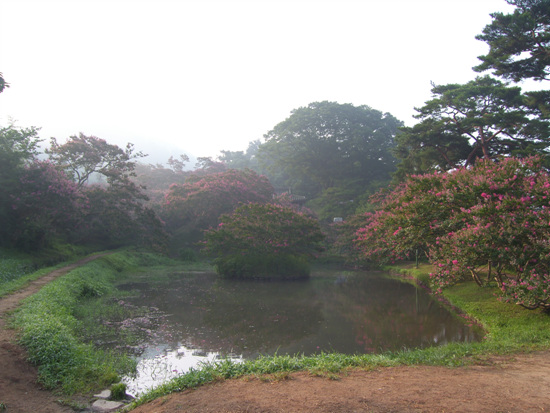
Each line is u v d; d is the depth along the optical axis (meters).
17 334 7.95
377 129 55.59
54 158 27.89
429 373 6.01
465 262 10.39
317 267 33.16
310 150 54.69
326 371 6.06
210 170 56.19
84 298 15.76
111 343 10.16
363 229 26.91
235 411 4.52
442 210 12.88
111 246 33.22
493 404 4.49
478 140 24.55
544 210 9.84
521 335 8.80
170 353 9.45
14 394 6.03
